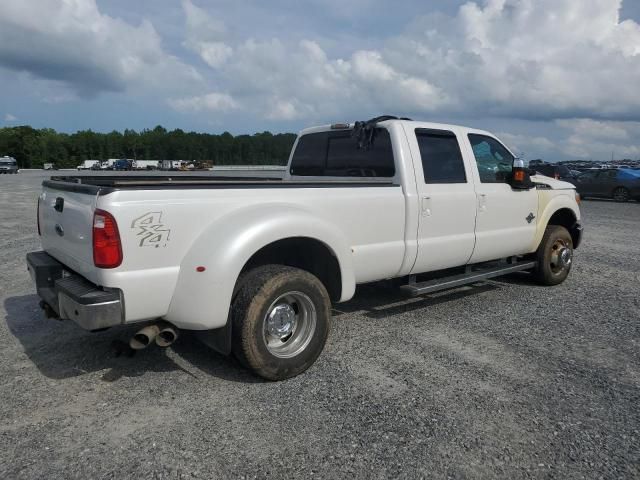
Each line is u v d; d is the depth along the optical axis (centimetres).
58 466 290
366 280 486
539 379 406
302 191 432
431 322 544
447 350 465
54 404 361
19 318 547
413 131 523
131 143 12612
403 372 417
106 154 12544
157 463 293
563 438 323
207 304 364
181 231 365
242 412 351
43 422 337
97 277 348
